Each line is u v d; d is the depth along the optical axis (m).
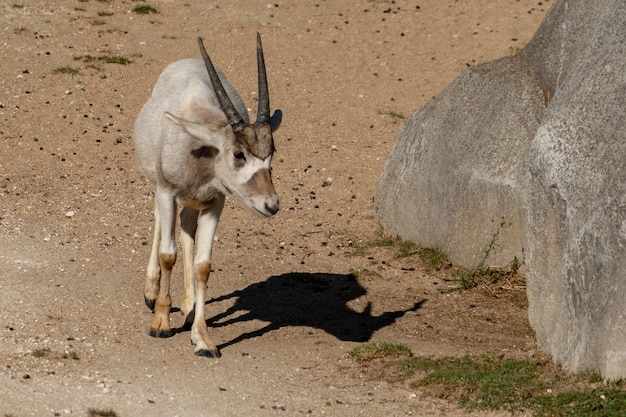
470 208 39.66
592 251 27.23
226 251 41.16
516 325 34.56
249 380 28.23
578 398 25.89
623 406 25.19
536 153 30.78
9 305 33.03
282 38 68.00
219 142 29.09
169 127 30.23
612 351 26.20
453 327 34.09
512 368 28.81
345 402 26.84
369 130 55.88
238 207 46.62
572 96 30.19
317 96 59.94
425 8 73.50
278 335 32.66
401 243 43.22
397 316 35.19
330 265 40.53
